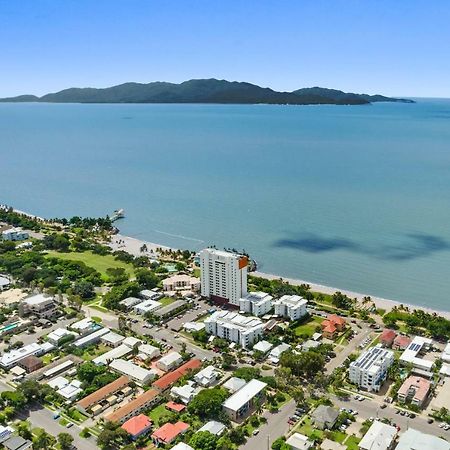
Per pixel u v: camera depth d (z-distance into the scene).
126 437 196.62
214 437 190.25
